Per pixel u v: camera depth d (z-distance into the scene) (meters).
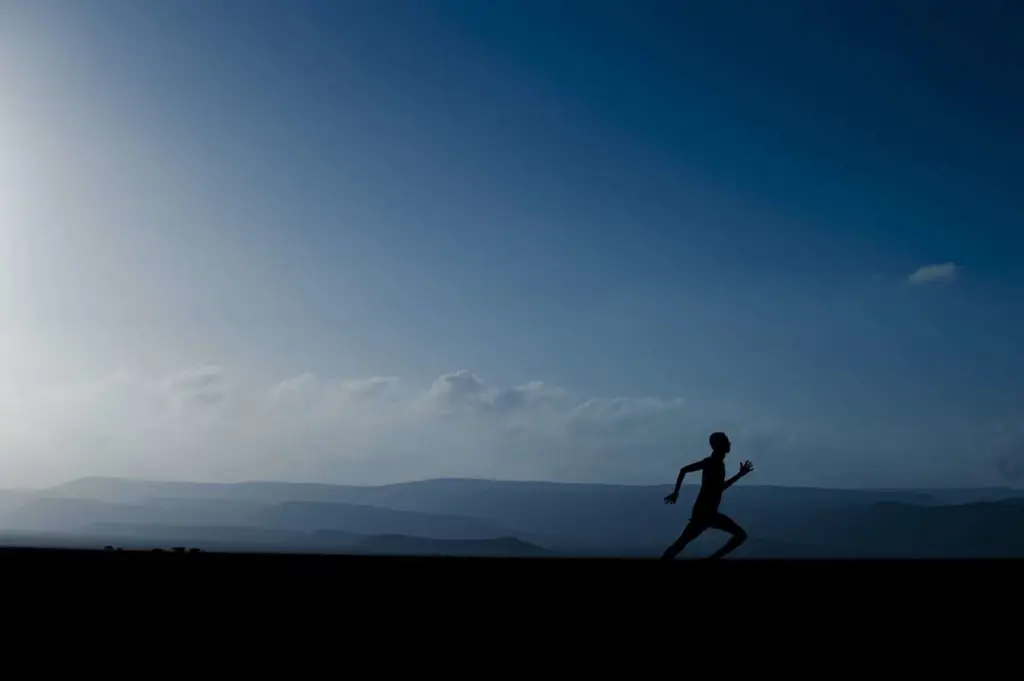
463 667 8.96
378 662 8.98
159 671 8.49
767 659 9.40
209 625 9.68
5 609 9.85
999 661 9.52
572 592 11.25
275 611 10.17
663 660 9.33
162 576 11.16
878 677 9.04
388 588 11.10
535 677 8.75
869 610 10.91
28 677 8.22
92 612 9.88
